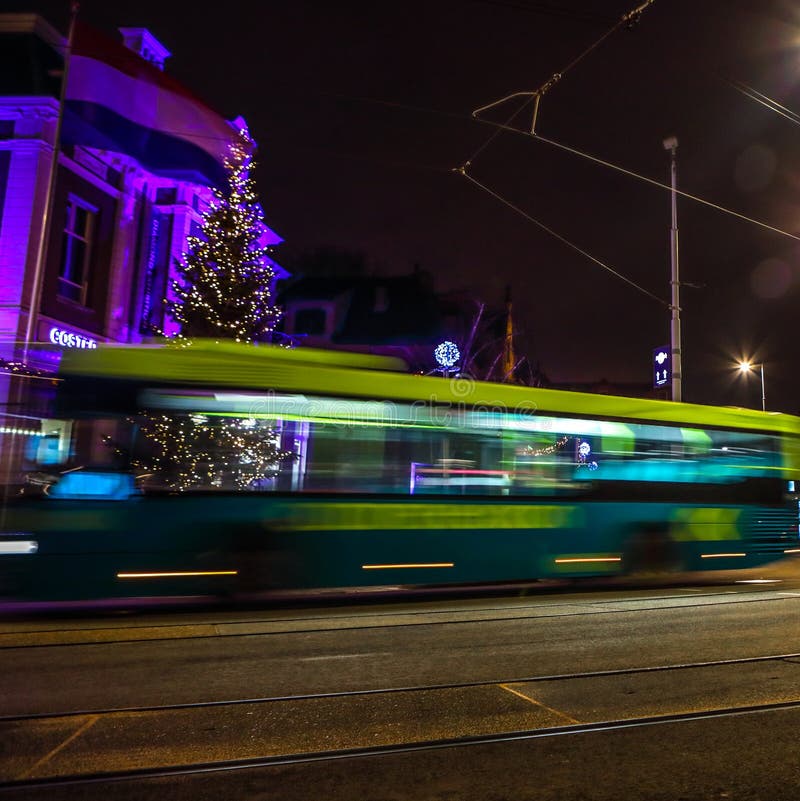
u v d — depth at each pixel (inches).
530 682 230.7
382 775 157.4
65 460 337.4
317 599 406.3
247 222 847.7
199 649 276.1
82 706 204.4
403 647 280.2
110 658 261.1
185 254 840.3
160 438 349.7
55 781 154.1
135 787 151.3
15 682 228.5
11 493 328.8
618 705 206.5
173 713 199.0
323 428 376.8
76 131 841.5
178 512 346.6
